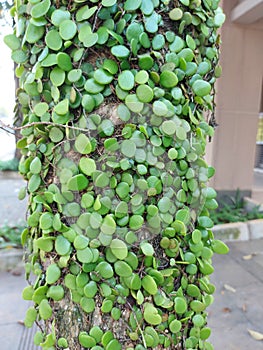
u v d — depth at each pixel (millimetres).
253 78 2082
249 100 2107
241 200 2170
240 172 2178
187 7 361
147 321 355
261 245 1684
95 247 345
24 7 362
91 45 324
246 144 2158
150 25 335
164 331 373
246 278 1304
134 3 330
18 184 3070
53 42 334
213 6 396
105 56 337
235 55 2018
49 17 341
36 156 377
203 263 405
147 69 340
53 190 359
